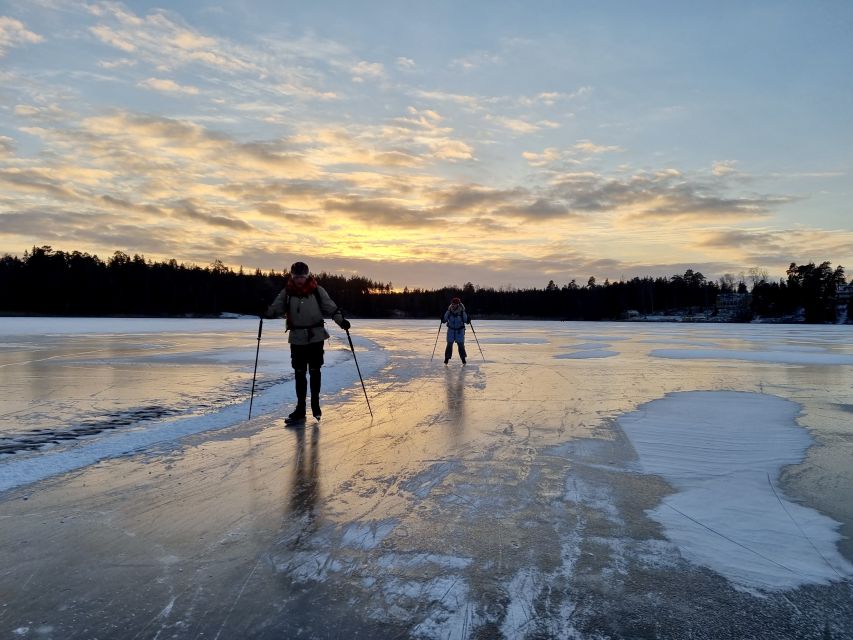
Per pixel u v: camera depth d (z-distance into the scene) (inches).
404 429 215.0
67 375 392.5
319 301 233.5
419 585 95.0
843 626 83.0
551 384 348.2
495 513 127.9
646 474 158.4
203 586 94.2
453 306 475.5
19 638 79.1
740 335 1227.2
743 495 140.7
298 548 109.0
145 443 191.3
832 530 118.6
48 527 118.5
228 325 1667.1
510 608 87.8
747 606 88.6
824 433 210.4
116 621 83.8
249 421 230.2
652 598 90.9
